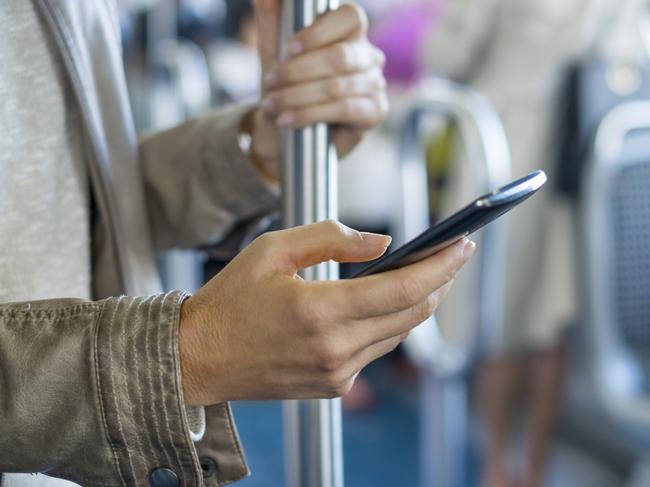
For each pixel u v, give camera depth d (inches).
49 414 22.7
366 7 114.9
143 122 97.3
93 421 22.7
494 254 66.6
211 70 115.3
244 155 35.7
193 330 22.5
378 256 22.8
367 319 21.5
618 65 71.5
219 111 38.0
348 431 112.2
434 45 90.4
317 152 31.6
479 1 86.0
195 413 23.5
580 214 68.9
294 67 31.8
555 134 85.0
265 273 22.1
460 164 86.8
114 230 31.3
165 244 38.0
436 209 95.4
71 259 29.4
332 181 31.8
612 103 70.4
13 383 22.7
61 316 23.4
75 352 22.7
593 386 67.6
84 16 30.7
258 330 21.8
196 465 23.0
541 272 87.4
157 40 104.4
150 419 22.6
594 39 85.2
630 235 67.6
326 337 21.3
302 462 29.3
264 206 36.6
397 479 99.1
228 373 22.4
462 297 73.4
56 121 28.9
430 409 66.4
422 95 65.7
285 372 22.0
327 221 22.8
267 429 112.0
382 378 129.5
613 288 67.6
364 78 32.8
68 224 29.4
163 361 22.4
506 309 87.1
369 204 115.6
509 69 85.9
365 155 115.2
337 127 34.4
